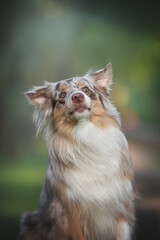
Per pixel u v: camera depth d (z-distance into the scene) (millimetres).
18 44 31484
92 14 27094
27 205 14477
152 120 44719
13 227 11500
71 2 28297
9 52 31484
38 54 34188
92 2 25062
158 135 30656
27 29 31516
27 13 30828
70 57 37875
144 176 17000
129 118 46312
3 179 20953
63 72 37938
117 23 25969
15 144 33906
